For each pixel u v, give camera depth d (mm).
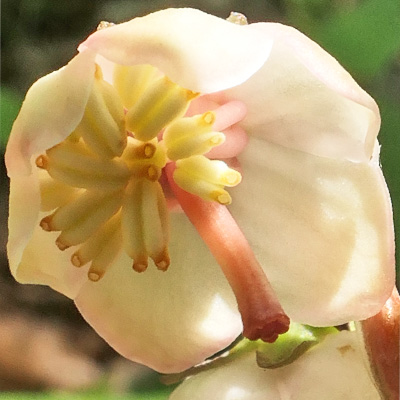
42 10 151
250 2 134
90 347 125
